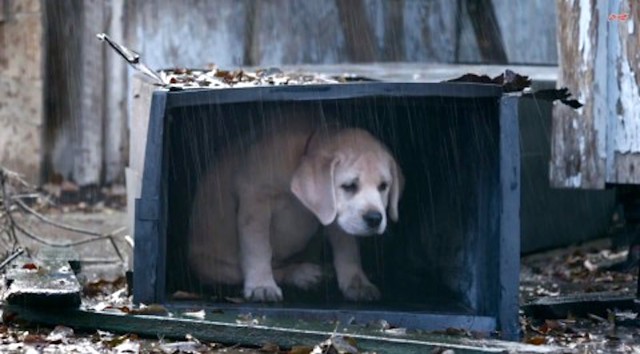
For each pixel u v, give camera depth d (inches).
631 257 456.1
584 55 418.9
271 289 358.3
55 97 696.4
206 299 360.2
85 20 696.4
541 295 418.9
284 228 371.2
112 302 357.7
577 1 421.4
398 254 403.5
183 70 407.2
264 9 698.8
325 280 380.8
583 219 537.6
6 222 469.1
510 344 308.5
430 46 701.3
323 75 428.1
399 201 397.1
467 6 698.8
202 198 371.6
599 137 414.9
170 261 381.7
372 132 390.0
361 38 702.5
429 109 378.0
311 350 298.2
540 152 513.3
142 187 331.3
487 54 692.1
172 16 692.7
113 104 704.4
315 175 357.4
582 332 347.3
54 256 386.3
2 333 308.2
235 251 371.6
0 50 690.8
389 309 352.2
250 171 362.6
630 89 404.5
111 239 476.4
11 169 690.2
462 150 371.6
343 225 355.3
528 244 510.9
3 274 364.5
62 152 697.6
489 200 350.3
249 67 615.2
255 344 307.4
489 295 346.6
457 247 374.6
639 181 402.6
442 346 297.9
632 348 323.9
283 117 369.4
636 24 401.1
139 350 298.2
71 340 306.7
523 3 687.7
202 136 380.2
